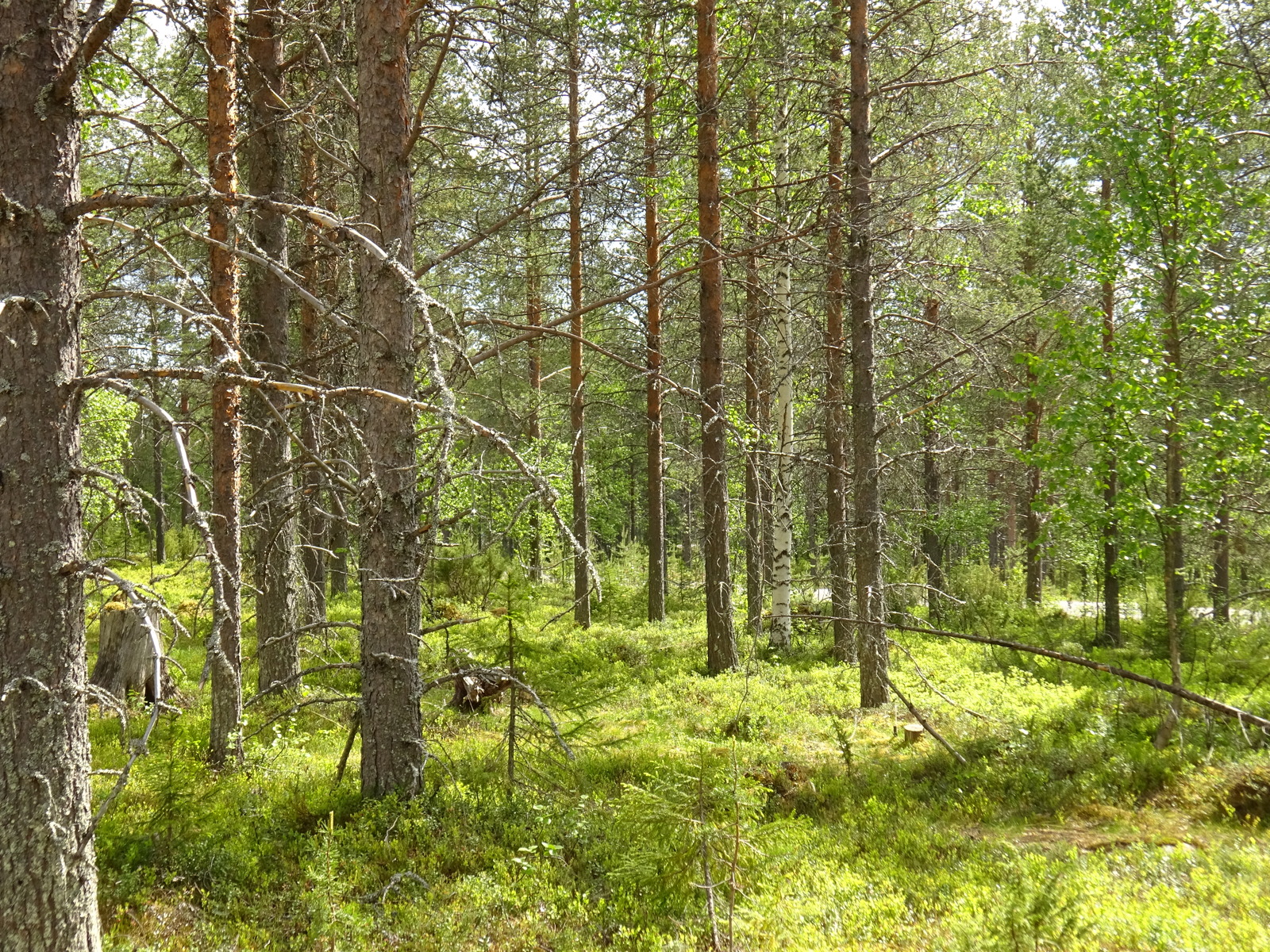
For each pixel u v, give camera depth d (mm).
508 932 5203
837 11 11867
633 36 13406
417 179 13164
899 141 13180
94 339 6465
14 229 3746
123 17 3744
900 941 4984
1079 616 21047
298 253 12445
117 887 5422
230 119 8406
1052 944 4598
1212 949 4434
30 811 3682
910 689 12164
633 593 22125
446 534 7234
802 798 7824
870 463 11656
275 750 8562
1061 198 15266
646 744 9172
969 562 23594
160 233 8320
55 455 3809
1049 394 9594
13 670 3668
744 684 12414
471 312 8609
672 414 18516
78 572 3746
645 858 5211
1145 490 8906
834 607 14844
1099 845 6340
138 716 9922
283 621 10609
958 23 12492
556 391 22062
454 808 6785
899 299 14422
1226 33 8852
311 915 5199
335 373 11352
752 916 5219
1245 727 8109
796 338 16891
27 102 3795
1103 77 9734
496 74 8695
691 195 16219
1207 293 8914
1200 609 16562
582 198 14109
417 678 7086
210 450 8086
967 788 7965
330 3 9336
